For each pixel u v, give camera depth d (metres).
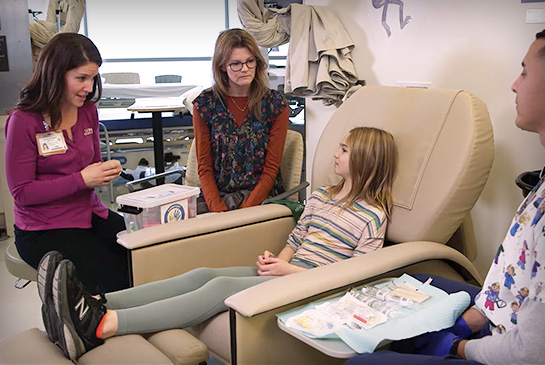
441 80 2.42
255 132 2.50
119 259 2.17
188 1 6.31
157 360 1.52
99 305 1.63
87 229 2.26
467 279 1.95
